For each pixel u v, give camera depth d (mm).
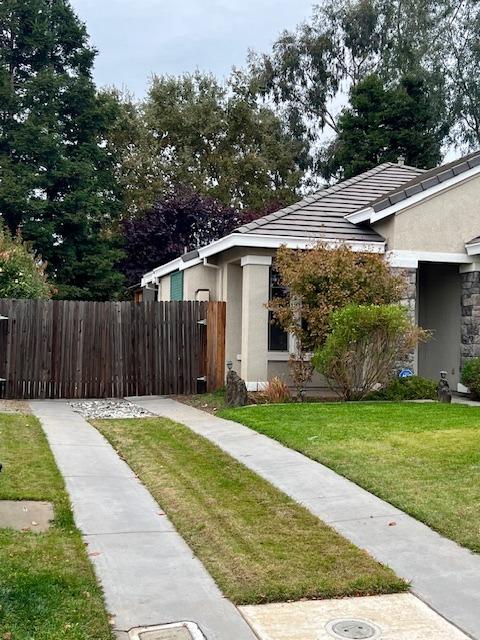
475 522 6098
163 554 5559
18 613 4262
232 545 5680
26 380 14891
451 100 35688
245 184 38906
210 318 16125
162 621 4379
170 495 7176
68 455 8984
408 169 19422
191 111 38844
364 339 12586
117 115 34000
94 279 31797
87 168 30922
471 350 15047
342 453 8492
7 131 30906
